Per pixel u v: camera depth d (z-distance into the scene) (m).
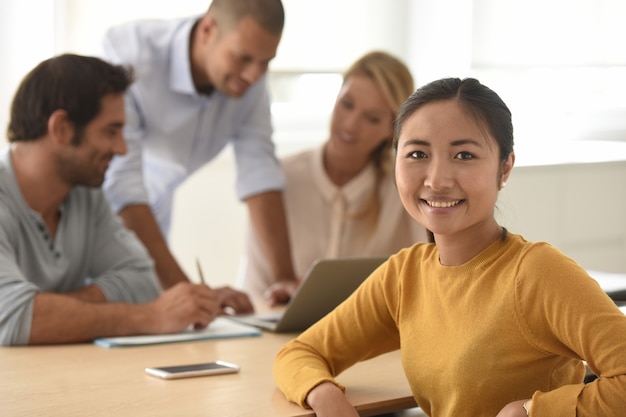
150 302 2.45
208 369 2.00
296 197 3.36
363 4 4.48
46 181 2.50
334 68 4.46
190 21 3.15
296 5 4.36
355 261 2.39
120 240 2.69
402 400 1.80
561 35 4.27
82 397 1.79
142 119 3.21
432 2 4.49
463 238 1.64
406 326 1.73
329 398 1.70
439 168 1.58
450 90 1.61
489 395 1.58
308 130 4.45
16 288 2.32
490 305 1.59
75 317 2.32
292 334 2.47
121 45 3.18
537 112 4.36
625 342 1.44
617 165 4.14
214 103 3.27
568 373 1.61
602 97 4.21
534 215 3.97
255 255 3.36
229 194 4.24
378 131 3.26
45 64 2.49
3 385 1.89
